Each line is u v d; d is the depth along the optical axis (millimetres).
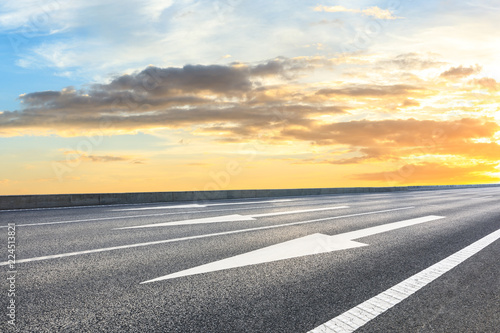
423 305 3295
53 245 6000
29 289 3742
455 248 5824
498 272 4398
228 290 3709
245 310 3168
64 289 3742
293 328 2801
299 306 3268
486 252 5535
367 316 3039
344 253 5438
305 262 4883
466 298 3479
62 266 4660
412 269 4543
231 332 2729
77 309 3195
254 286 3844
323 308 3217
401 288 3789
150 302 3367
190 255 5277
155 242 6246
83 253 5406
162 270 4469
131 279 4094
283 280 4062
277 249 5691
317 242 6266
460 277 4188
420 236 6918
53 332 2734
